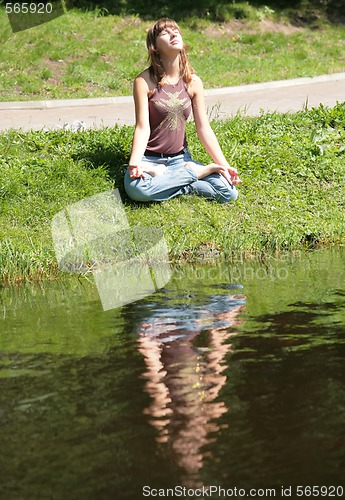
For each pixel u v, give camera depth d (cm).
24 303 889
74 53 2355
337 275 944
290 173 1271
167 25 1150
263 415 565
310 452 517
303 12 2911
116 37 2519
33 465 512
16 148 1303
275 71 2380
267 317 783
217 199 1170
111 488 484
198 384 623
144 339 732
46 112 1891
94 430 554
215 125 1450
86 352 706
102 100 2028
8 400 608
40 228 1106
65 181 1203
